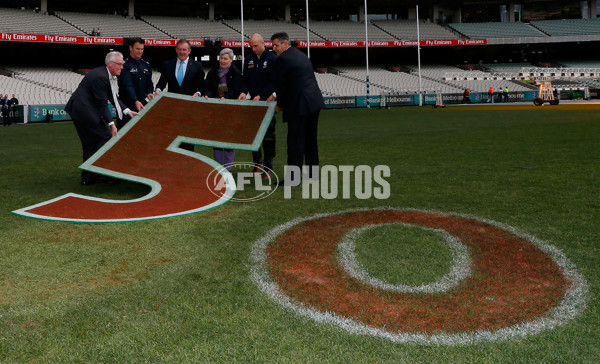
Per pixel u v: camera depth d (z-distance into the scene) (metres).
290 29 41.78
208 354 1.72
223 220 3.57
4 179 5.52
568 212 3.72
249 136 5.28
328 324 1.96
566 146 8.25
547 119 15.94
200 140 5.34
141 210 3.81
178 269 2.56
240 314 2.04
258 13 43.22
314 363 1.66
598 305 2.12
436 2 45.31
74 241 3.03
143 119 5.73
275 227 3.38
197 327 1.92
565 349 1.75
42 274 2.48
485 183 5.03
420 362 1.68
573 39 41.62
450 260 2.71
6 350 1.76
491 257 2.75
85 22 34.81
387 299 2.21
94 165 4.85
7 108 18.77
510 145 8.59
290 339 1.83
